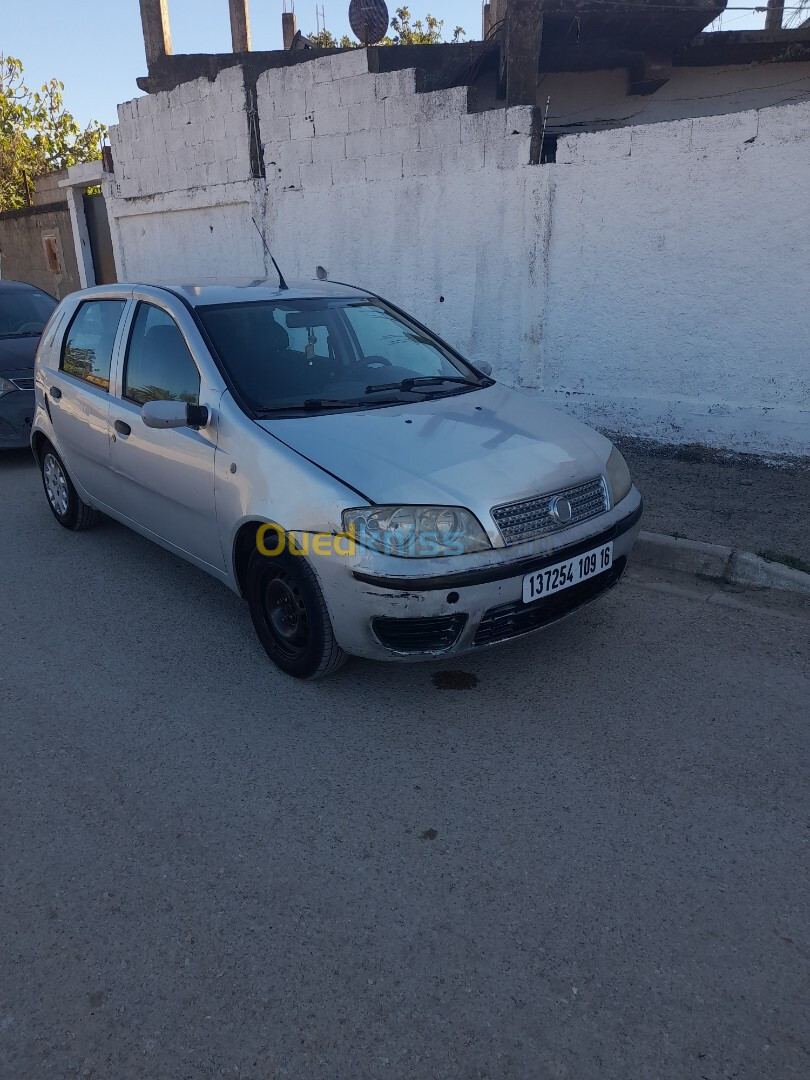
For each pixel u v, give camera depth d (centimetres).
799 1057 198
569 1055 199
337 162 856
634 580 469
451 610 311
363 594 312
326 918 241
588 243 682
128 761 317
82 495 533
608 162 652
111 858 267
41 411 555
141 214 1177
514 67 727
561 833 273
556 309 718
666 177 627
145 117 1098
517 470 336
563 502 337
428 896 249
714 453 648
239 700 357
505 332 762
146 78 1257
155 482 421
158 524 439
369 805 289
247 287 457
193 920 242
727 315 628
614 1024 207
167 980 222
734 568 459
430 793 295
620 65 973
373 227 845
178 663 390
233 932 237
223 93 960
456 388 423
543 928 236
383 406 386
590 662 380
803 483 583
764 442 630
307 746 324
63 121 2331
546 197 694
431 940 233
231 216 1021
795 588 439
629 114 1027
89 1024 210
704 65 998
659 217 639
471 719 339
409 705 351
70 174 1353
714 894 247
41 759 320
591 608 434
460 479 324
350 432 351
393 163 802
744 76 1009
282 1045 203
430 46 984
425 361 453
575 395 725
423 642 321
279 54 1173
